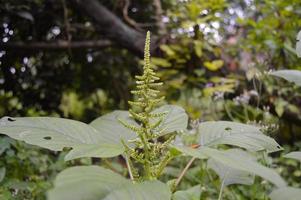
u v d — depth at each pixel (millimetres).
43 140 1050
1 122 1155
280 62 3340
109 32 3373
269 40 3289
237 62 3412
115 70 4023
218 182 2158
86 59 3779
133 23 3547
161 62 3383
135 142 1067
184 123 1248
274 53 3312
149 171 1051
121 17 3744
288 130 3639
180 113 1302
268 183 2131
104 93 4074
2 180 1893
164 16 3770
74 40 3629
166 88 3422
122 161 2873
